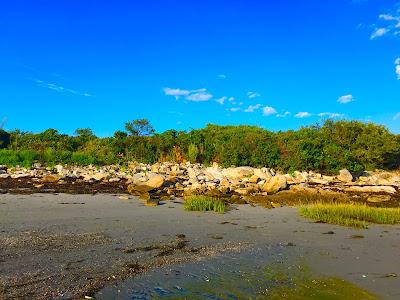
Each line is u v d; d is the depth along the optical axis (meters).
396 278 8.06
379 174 28.03
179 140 32.88
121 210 14.84
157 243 10.29
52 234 10.72
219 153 30.45
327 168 27.42
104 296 6.61
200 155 31.22
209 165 30.02
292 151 28.08
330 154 27.70
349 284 7.66
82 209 14.69
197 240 10.80
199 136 33.06
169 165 29.19
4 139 34.19
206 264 8.62
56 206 15.08
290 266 8.70
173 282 7.42
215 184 22.06
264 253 9.70
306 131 31.09
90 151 32.78
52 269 7.81
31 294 6.52
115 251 9.34
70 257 8.67
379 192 22.17
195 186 20.89
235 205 17.20
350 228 13.16
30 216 13.02
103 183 21.77
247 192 20.33
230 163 28.86
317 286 7.49
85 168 27.12
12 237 10.18
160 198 17.86
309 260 9.22
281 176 23.30
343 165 27.33
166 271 8.03
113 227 11.94
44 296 6.46
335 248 10.47
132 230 11.66
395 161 30.31
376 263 9.12
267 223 13.59
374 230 12.99
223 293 6.99
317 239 11.46
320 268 8.63
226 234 11.69
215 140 32.16
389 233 12.59
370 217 14.98
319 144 28.09
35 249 9.17
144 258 8.88
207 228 12.41
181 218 13.81
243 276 7.91
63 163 28.42
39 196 17.30
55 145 34.41
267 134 31.67
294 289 7.30
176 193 19.42
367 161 28.73
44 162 28.23
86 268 7.98
